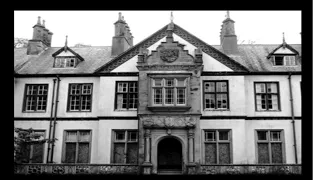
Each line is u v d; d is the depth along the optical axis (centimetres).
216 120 1883
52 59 2288
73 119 1995
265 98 1978
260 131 1928
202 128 1877
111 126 1920
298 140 1892
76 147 1958
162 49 1823
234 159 1817
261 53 2266
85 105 2038
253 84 1986
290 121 1919
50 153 1944
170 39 1836
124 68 1998
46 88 2080
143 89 1773
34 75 2077
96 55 2345
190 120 1698
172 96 1762
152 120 1705
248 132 1911
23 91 2066
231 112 1888
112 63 2012
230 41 2234
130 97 1972
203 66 1822
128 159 1889
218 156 1836
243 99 1905
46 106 2034
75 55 2159
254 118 1930
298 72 1973
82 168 1623
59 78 2070
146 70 1800
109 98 1961
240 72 1938
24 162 1725
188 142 1677
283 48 2086
